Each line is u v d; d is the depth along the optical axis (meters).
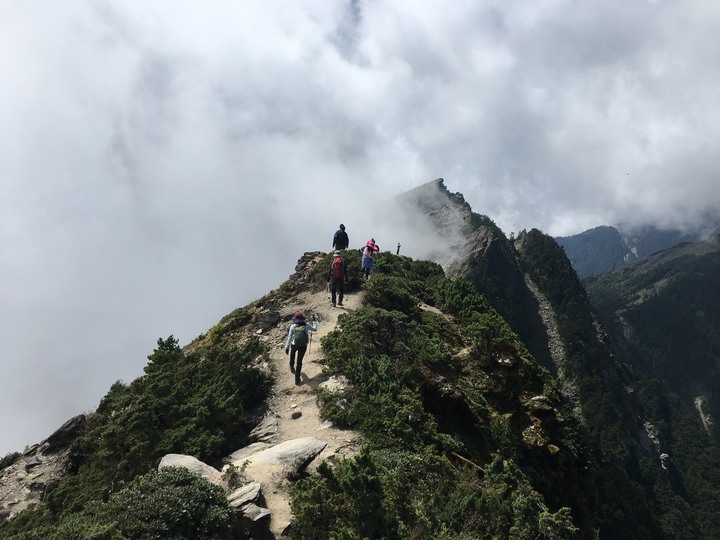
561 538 8.88
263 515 8.43
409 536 8.27
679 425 144.12
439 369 16.45
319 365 16.05
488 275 142.00
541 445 16.38
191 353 17.19
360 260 26.23
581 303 152.00
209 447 11.91
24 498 13.88
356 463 9.09
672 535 77.12
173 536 7.46
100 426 14.88
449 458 12.10
